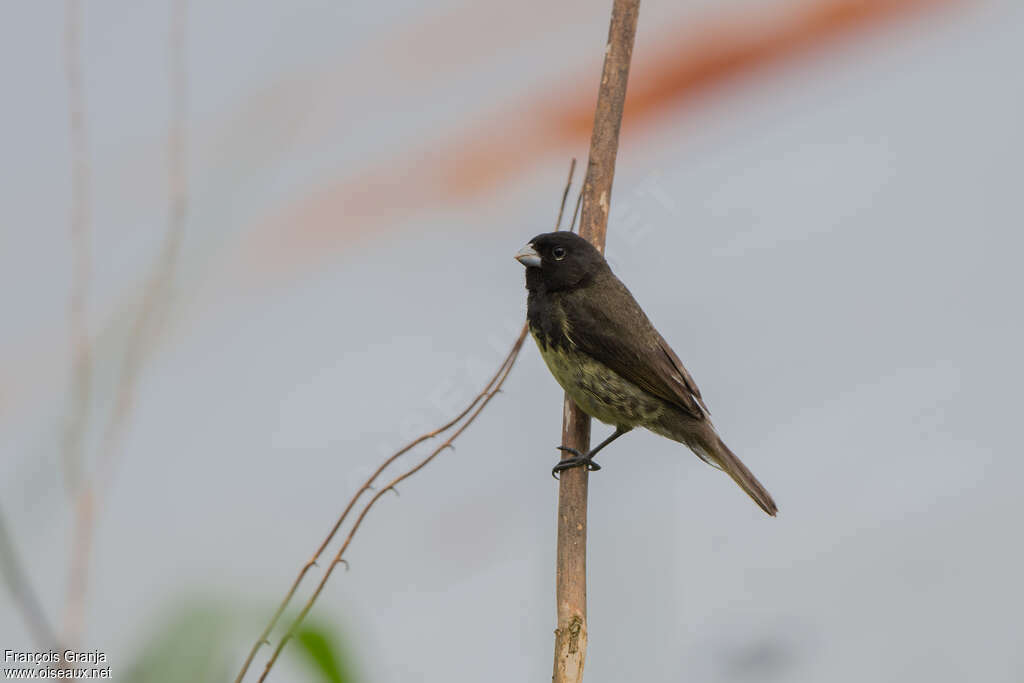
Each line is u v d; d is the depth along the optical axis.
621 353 9.80
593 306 9.78
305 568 6.23
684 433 10.08
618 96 8.70
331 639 3.99
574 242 9.90
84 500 4.05
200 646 3.47
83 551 3.95
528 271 10.16
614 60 8.77
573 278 9.90
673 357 10.17
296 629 3.97
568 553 7.18
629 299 10.09
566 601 6.96
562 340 9.80
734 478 9.92
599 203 8.59
